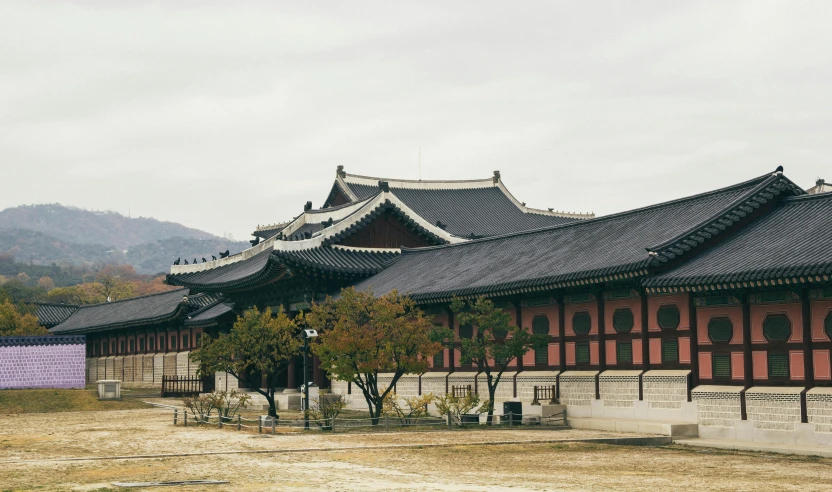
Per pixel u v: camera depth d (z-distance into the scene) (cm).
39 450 4100
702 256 4850
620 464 3600
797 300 4325
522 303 5888
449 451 3947
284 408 6838
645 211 5906
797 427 4234
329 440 4362
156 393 9400
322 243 7588
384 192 7956
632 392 5078
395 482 3053
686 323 4875
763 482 3122
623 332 5228
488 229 11031
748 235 4922
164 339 10794
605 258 5294
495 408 5844
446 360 6419
